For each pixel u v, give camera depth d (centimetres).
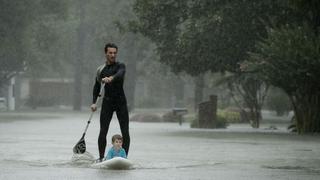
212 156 4041
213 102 9381
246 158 3891
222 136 6706
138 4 8456
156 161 3603
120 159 3078
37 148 4609
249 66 6756
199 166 3306
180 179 2689
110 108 3331
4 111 17325
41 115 14075
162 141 5716
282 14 7581
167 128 8975
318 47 6288
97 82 3391
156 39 8525
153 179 2677
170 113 11994
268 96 15912
